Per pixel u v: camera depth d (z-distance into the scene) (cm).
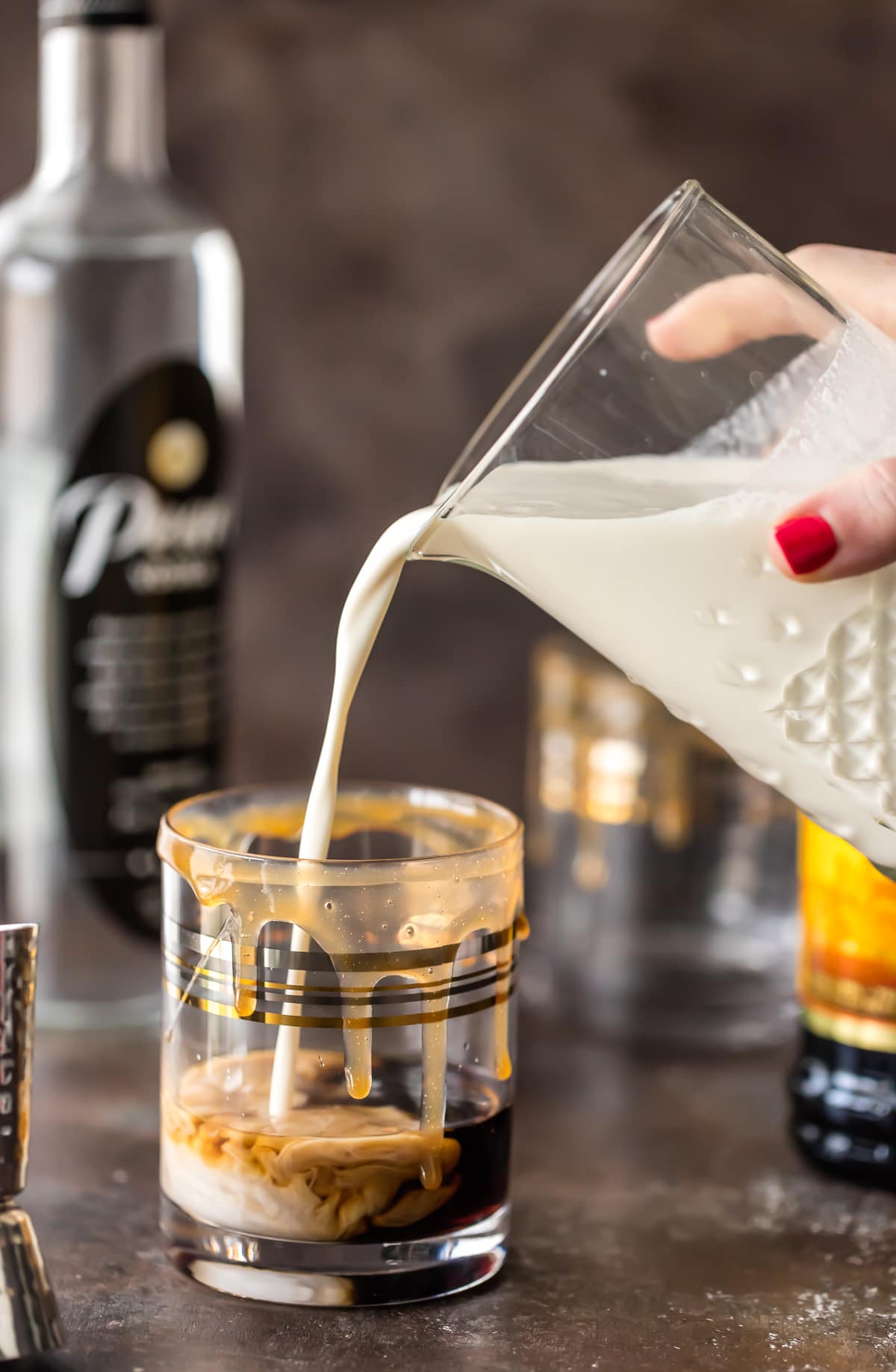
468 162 91
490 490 59
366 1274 61
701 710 61
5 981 58
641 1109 73
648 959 79
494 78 91
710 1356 60
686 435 59
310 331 92
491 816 63
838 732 60
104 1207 66
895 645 59
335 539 94
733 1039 78
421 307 92
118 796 78
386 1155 60
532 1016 80
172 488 78
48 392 78
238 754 96
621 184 91
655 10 90
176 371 77
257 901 59
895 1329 61
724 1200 67
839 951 68
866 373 59
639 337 58
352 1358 59
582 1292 62
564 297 92
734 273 59
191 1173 61
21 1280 58
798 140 91
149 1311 61
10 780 79
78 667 78
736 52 91
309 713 96
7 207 79
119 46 77
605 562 59
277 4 90
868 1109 68
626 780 79
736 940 79
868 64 91
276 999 60
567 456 59
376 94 90
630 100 91
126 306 78
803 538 57
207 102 90
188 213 79
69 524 77
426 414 93
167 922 62
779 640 59
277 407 93
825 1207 67
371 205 91
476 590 95
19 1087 58
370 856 65
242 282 92
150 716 79
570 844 80
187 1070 61
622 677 79
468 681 96
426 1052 60
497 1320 61
